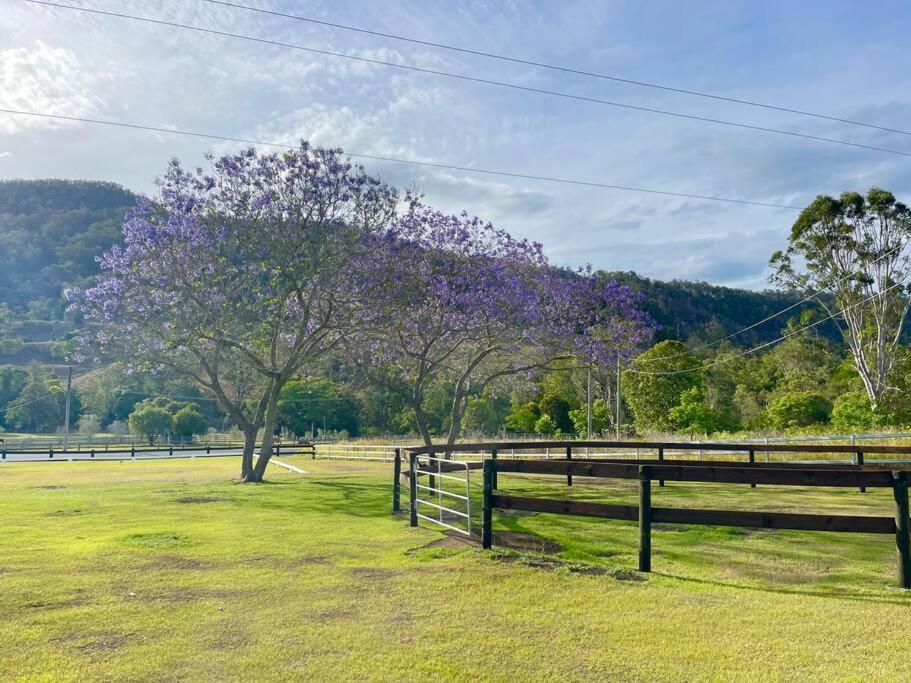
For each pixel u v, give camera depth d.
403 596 6.96
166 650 5.46
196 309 23.30
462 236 25.25
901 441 26.86
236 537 10.50
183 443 58.50
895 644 5.44
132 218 23.12
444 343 26.14
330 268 23.75
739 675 4.86
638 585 7.35
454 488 17.81
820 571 8.25
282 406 69.06
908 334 73.44
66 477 26.17
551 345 25.36
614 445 17.09
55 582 7.57
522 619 6.17
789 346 67.25
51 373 88.25
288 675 4.95
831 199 46.00
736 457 25.05
